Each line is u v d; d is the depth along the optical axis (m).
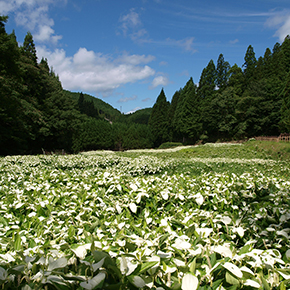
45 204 2.36
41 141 27.33
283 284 1.09
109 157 9.41
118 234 1.67
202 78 47.09
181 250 1.38
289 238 1.67
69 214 2.15
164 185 2.97
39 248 1.45
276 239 1.72
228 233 1.91
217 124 39.97
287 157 15.45
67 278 0.99
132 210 2.21
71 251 1.34
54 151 28.88
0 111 17.38
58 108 28.16
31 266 1.13
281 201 2.42
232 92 41.34
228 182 3.11
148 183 3.09
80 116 31.11
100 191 2.83
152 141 53.78
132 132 53.25
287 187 3.07
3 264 1.13
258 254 1.36
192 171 8.84
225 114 39.66
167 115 53.28
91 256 1.25
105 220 2.05
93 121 50.19
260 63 45.34
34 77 26.22
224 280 1.17
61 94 29.14
